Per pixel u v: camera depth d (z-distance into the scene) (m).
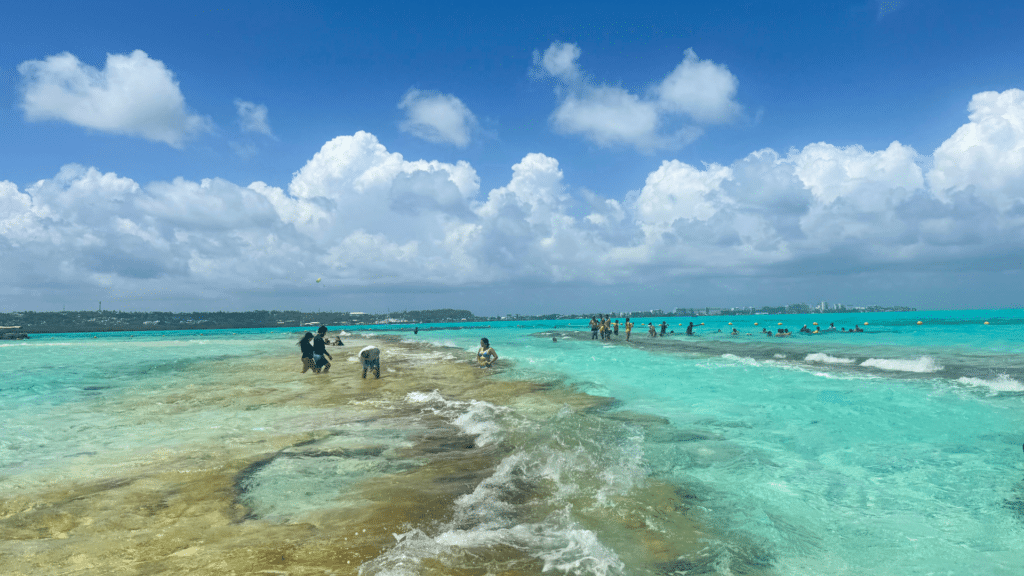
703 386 13.00
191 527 4.38
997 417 9.01
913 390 11.90
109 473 6.03
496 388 13.18
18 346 43.62
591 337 45.38
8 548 3.93
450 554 3.82
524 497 5.19
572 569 3.60
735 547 4.04
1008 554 3.95
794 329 71.94
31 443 7.59
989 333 38.41
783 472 6.05
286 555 3.78
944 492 5.36
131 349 36.81
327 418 9.52
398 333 79.25
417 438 7.84
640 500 5.09
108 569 3.56
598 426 8.52
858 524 4.53
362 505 4.93
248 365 21.50
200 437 7.95
